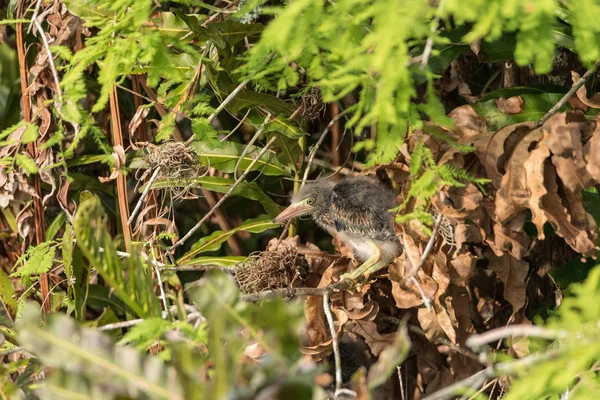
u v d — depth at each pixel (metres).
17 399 5.76
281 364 4.12
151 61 5.67
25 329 4.53
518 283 7.18
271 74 8.01
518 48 4.64
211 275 4.71
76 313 7.94
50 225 9.88
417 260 7.06
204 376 4.43
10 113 10.20
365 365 8.51
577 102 7.03
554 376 4.74
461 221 6.67
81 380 4.38
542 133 6.39
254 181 9.42
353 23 4.70
